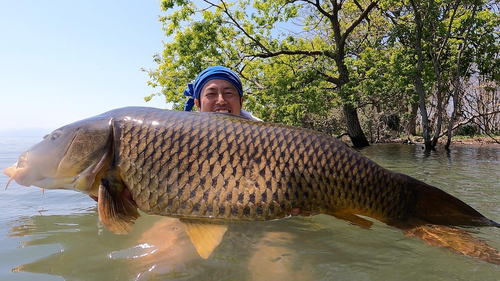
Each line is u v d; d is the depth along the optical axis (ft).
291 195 2.31
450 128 11.71
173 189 2.27
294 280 1.84
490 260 2.03
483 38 12.91
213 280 1.83
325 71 15.60
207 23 13.08
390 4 12.76
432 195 2.58
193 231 2.24
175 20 12.98
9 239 2.42
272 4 13.66
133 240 2.39
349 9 16.26
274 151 2.32
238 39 13.89
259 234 2.49
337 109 18.17
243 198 2.25
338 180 2.39
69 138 2.41
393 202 2.51
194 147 2.29
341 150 2.44
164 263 2.02
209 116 2.42
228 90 3.71
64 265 1.99
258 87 14.37
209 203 2.25
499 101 15.64
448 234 2.35
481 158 8.05
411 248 2.27
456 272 1.92
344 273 1.92
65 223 2.82
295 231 2.57
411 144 15.03
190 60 13.09
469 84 15.87
